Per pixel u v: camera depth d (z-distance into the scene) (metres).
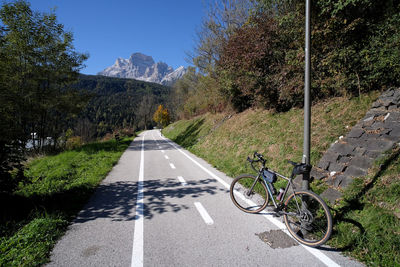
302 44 8.33
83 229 3.54
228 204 4.46
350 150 4.70
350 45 6.64
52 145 15.20
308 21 3.22
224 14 16.02
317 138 6.27
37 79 12.36
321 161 5.12
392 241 2.66
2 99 4.96
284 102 9.42
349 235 2.95
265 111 11.19
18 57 11.50
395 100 5.09
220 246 2.94
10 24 10.92
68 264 2.63
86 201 4.92
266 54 9.83
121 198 5.08
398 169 3.62
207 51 18.00
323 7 6.98
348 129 5.73
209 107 20.86
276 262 2.57
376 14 6.56
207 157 10.61
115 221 3.81
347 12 6.70
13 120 4.85
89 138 32.34
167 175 7.30
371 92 6.33
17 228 3.50
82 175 7.25
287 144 7.13
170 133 33.00
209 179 6.57
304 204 3.14
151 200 4.87
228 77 12.93
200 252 2.81
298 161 6.00
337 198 3.88
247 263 2.57
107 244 3.06
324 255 2.68
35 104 12.16
